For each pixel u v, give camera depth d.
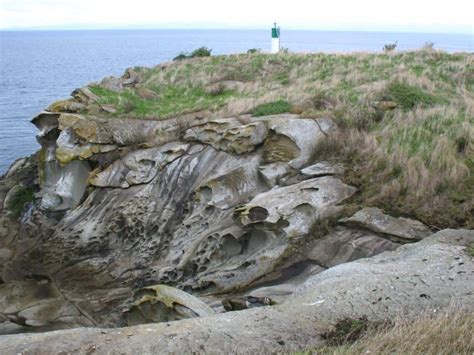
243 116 19.66
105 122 21.06
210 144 18.70
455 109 18.36
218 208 16.42
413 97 19.70
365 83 22.39
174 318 10.46
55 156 21.59
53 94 62.72
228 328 8.24
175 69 28.23
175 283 14.99
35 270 17.25
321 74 24.97
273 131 17.62
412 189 13.94
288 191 14.86
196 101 23.77
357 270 10.14
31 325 14.20
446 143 15.45
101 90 24.45
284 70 26.55
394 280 9.51
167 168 18.67
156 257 16.50
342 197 14.41
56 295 15.72
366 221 13.22
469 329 7.09
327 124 17.80
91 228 18.25
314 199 14.33
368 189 14.49
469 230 12.05
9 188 23.39
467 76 23.88
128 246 17.39
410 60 26.12
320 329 8.18
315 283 10.03
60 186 20.73
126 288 15.62
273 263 13.52
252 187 16.83
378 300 8.88
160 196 18.20
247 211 14.40
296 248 13.62
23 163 25.05
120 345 7.86
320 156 16.70
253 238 14.80
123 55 148.88
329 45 171.88
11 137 40.38
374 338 7.16
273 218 14.03
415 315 8.23
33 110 52.16
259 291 12.25
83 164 20.50
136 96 24.41
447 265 10.01
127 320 11.86
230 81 25.84
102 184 19.27
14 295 15.84
